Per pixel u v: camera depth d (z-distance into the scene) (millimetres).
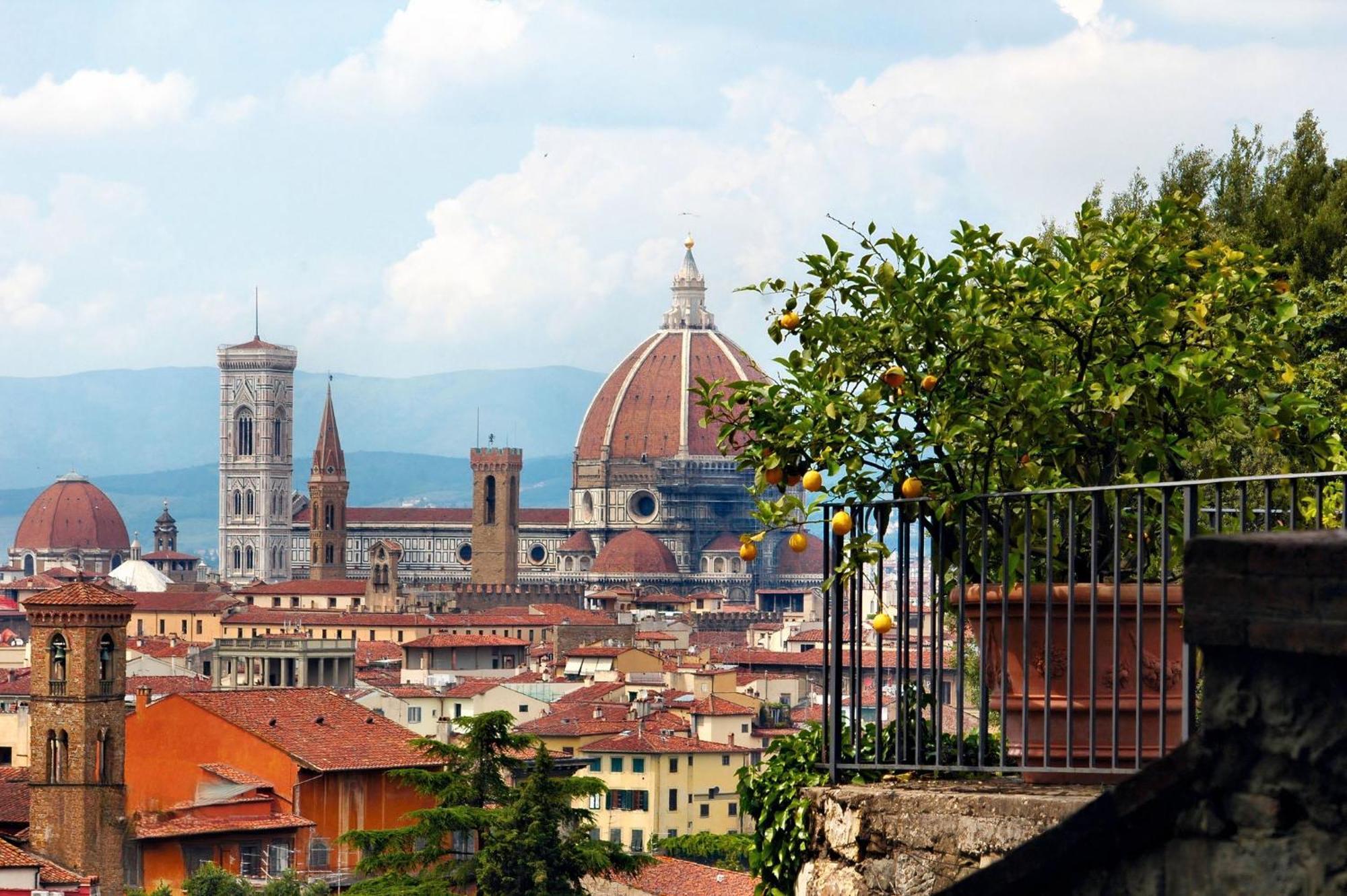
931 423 43562
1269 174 109250
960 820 38812
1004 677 41656
